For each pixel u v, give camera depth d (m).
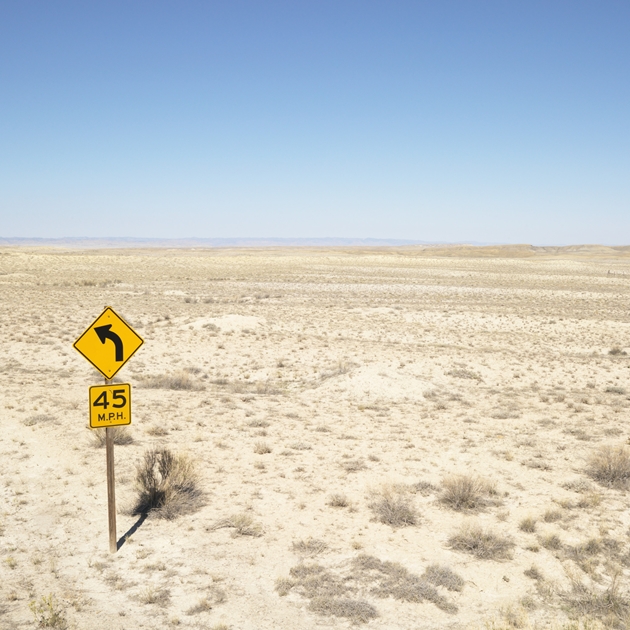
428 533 10.15
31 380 22.91
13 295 57.62
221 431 16.53
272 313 50.09
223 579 8.36
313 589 8.06
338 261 140.38
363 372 25.14
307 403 21.50
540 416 20.09
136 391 22.05
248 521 10.16
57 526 9.90
